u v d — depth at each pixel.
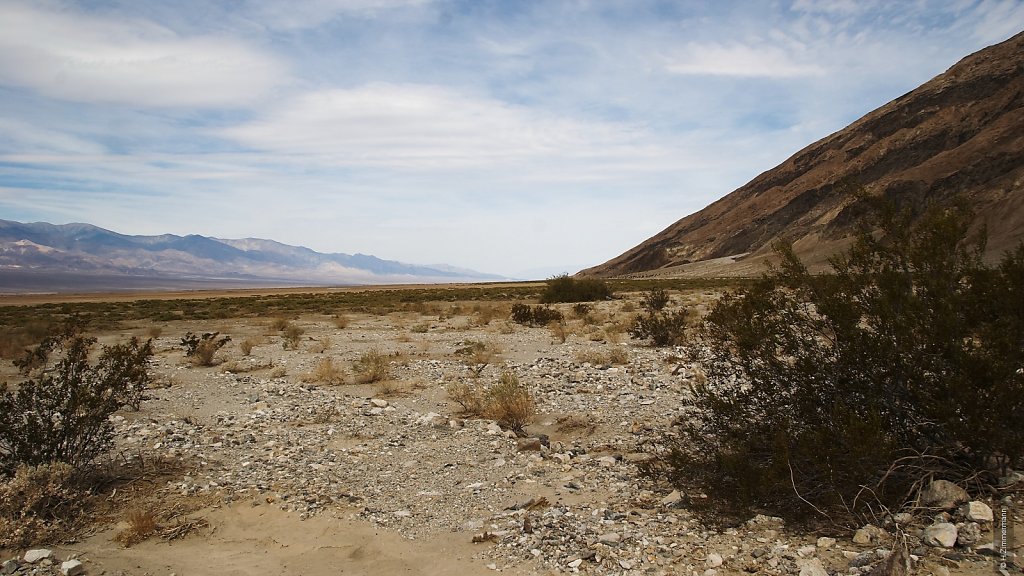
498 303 56.22
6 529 6.09
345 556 5.89
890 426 5.91
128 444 9.84
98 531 6.47
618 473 7.90
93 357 22.02
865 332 6.06
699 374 13.42
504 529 6.26
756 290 7.12
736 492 6.25
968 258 6.10
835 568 4.77
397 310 50.38
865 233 6.74
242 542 6.24
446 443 9.76
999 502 5.28
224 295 135.38
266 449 9.66
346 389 15.05
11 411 7.76
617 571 5.12
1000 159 136.25
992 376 5.34
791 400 6.51
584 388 13.72
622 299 53.50
